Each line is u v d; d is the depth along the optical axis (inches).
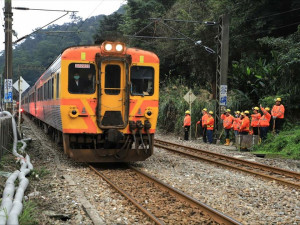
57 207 243.0
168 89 1053.8
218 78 733.3
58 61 428.1
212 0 1024.2
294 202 268.8
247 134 602.9
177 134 870.4
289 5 896.3
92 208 237.1
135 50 394.9
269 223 219.5
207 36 987.3
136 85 394.3
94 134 387.9
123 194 269.6
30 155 475.2
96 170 369.7
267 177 350.3
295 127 621.6
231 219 209.0
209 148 618.5
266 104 680.4
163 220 216.2
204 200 264.5
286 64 662.5
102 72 384.5
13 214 196.4
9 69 680.4
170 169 393.1
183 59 1101.7
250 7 932.0
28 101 1210.6
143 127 393.4
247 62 885.8
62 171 374.6
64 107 381.1
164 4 1445.6
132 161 426.9
